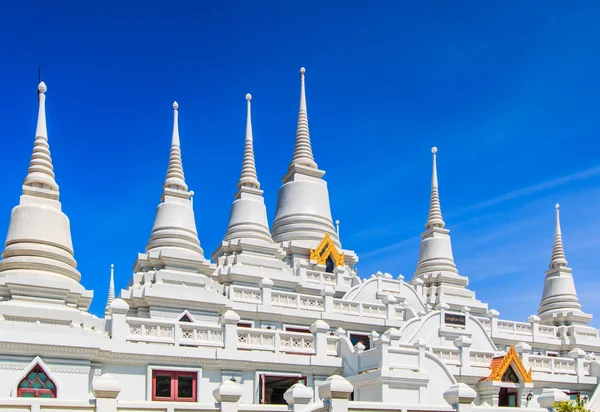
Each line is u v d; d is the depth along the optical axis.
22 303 32.97
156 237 47.31
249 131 59.69
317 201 61.25
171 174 49.94
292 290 51.06
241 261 51.06
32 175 37.62
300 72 67.19
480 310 61.88
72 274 36.34
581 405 31.75
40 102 39.78
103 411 22.94
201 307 42.22
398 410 27.44
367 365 36.69
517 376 40.94
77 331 32.41
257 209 56.16
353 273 58.12
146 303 41.53
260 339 37.12
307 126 65.19
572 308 63.28
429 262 64.88
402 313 49.09
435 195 68.06
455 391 28.83
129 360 33.31
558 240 67.00
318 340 38.44
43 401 22.27
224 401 24.58
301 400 25.30
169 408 24.11
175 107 52.31
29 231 35.84
